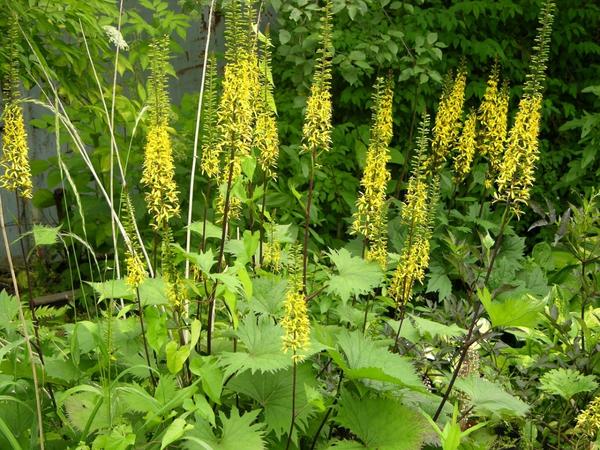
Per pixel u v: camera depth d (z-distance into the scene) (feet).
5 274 19.19
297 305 7.38
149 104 9.74
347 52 21.34
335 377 9.58
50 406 9.04
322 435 9.19
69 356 9.71
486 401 8.91
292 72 22.16
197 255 8.27
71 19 14.06
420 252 9.38
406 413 8.25
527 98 8.97
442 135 17.94
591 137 22.47
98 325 8.38
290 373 8.68
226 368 7.91
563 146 24.99
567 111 24.47
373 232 9.99
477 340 8.70
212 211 17.65
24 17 13.35
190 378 8.98
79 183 18.35
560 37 24.91
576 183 23.15
